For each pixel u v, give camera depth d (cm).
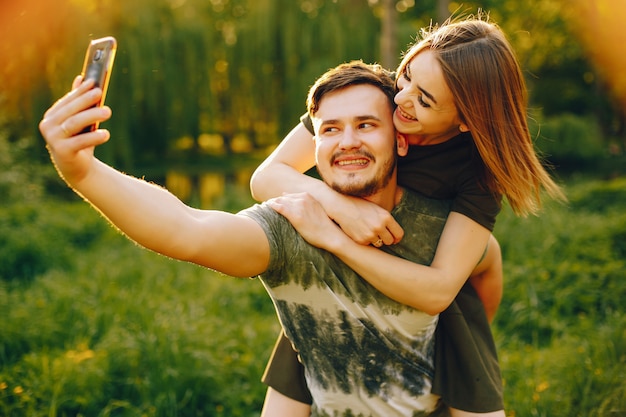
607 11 2388
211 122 2039
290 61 1955
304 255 179
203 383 395
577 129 2242
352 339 187
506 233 752
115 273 673
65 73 1497
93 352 430
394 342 190
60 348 464
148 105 1783
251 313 570
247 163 2228
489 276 238
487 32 177
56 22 1477
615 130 2759
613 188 1048
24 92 1482
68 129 135
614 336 413
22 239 769
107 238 862
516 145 180
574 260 659
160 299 569
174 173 1972
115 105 1719
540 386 360
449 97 172
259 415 377
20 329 466
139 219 150
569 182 1540
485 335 221
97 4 1709
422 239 191
